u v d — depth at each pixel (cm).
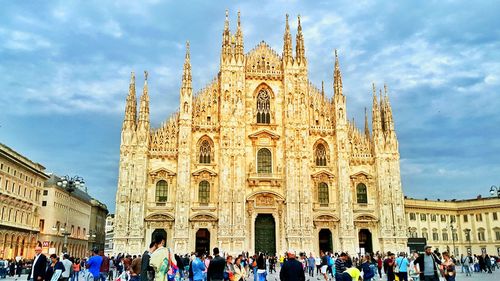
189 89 8712
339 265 3150
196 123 8744
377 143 8956
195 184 8469
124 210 8081
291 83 8969
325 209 8638
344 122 8925
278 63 9256
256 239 8450
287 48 9119
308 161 8631
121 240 7962
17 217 10300
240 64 8919
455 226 13038
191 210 8325
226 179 8388
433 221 12731
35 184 11506
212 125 8738
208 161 8662
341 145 8812
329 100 9231
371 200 8806
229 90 8794
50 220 12400
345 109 8994
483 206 12612
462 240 12912
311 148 8912
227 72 8869
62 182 6525
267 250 8412
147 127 8500
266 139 8819
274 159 8738
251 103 8975
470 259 7119
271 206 8500
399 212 8656
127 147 8338
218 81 9012
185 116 8594
